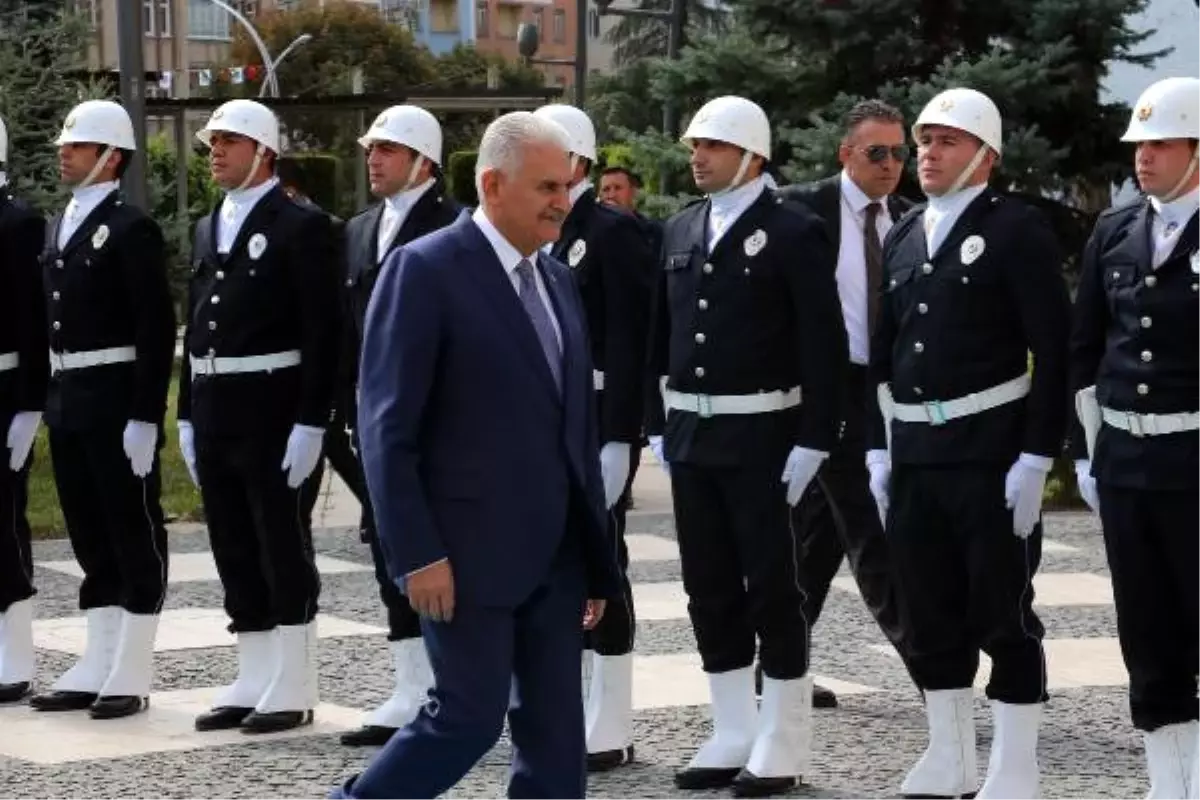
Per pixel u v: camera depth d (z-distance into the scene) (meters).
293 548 10.69
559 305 7.71
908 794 9.28
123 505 11.03
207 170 35.56
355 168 37.44
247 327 10.64
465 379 7.38
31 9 24.05
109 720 10.95
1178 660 8.89
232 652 12.59
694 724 10.86
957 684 9.27
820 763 9.99
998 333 8.96
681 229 9.77
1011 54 21.59
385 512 7.26
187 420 11.02
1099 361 8.90
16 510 11.58
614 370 10.16
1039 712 9.11
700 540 9.69
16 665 11.58
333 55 72.75
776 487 9.44
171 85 40.75
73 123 11.13
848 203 11.25
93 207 11.14
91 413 11.00
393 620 10.34
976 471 8.95
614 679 10.04
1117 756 10.16
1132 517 8.67
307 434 10.55
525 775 7.58
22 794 9.37
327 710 11.12
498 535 7.34
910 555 9.23
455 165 32.38
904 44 22.16
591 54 97.62
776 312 9.45
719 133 9.46
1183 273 8.48
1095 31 21.80
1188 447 8.47
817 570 11.21
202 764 9.94
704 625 9.73
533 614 7.59
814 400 9.35
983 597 9.02
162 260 11.10
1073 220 22.59
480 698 7.27
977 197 9.07
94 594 11.36
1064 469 19.12
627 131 25.11
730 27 23.38
